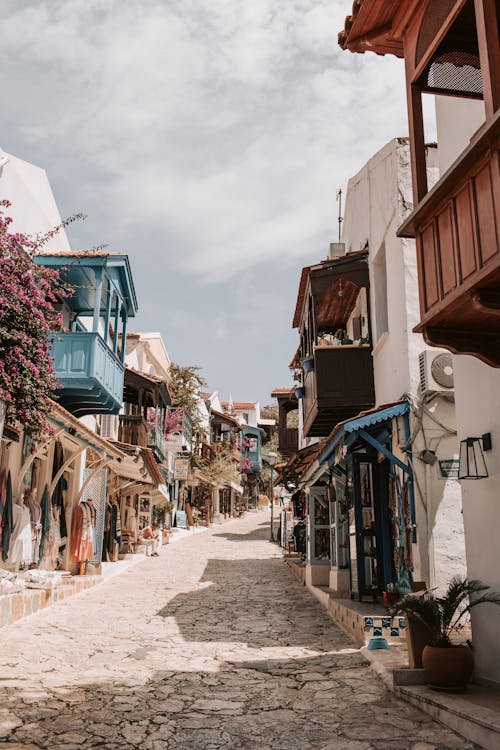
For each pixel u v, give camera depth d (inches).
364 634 337.1
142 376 911.0
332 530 557.3
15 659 300.8
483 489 244.2
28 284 383.2
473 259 173.2
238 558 925.8
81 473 640.4
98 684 259.9
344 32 254.1
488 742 181.0
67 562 607.5
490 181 166.4
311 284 511.8
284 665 297.1
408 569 360.8
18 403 369.1
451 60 226.8
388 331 446.6
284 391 1099.9
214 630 391.9
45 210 639.1
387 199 442.3
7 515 437.4
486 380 244.8
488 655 235.1
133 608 473.4
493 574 235.3
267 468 2608.3
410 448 362.9
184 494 1577.3
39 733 197.9
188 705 232.1
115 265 588.7
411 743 189.2
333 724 208.8
